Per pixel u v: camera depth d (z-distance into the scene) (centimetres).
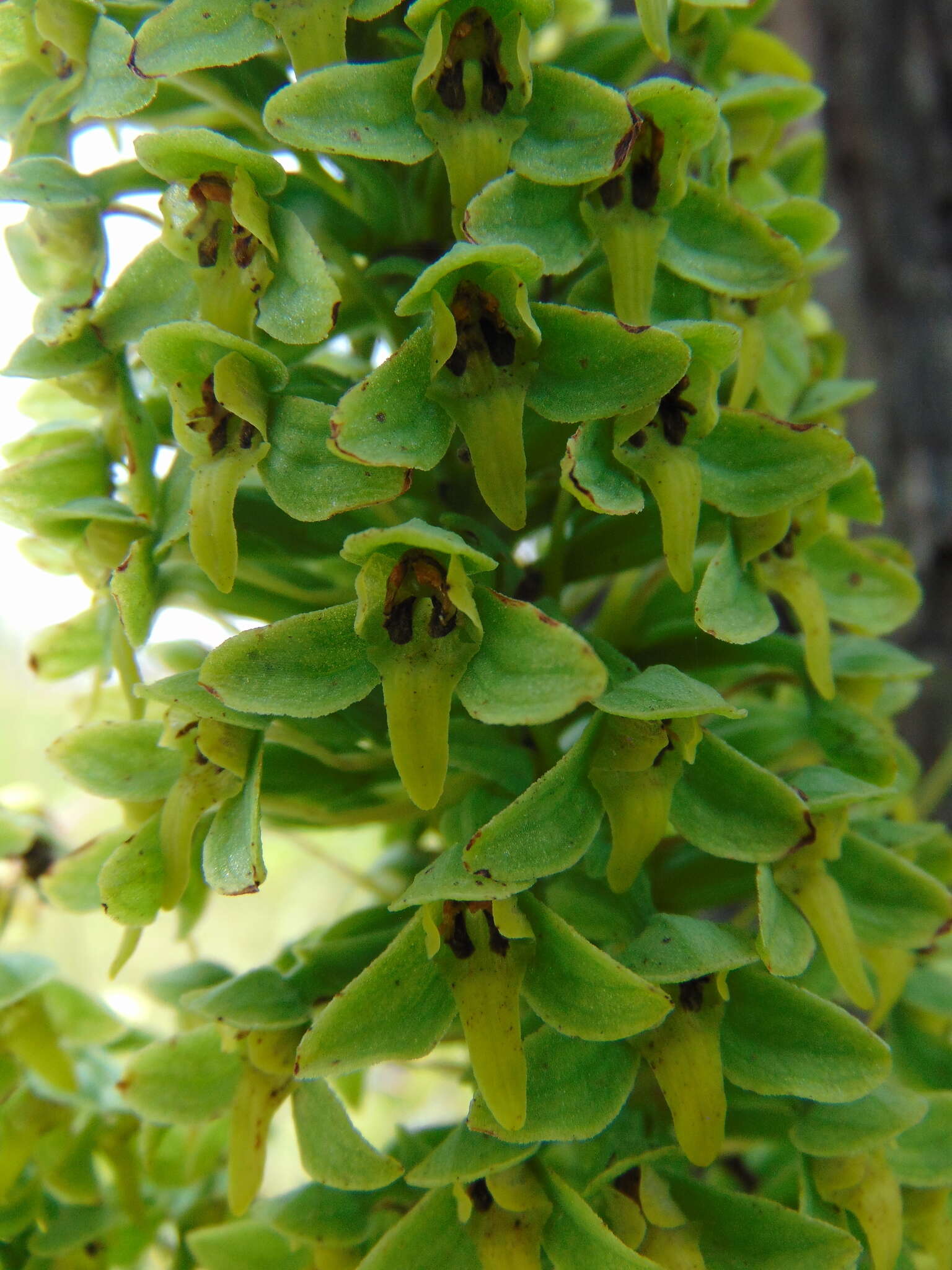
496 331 7
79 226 8
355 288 8
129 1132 9
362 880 8
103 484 8
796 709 8
